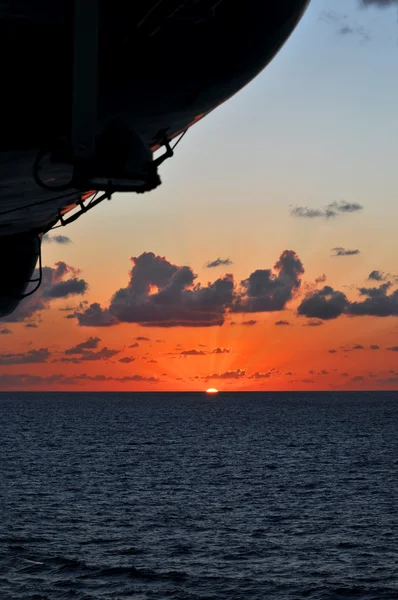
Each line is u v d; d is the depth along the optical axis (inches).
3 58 293.3
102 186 277.4
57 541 1567.4
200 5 306.7
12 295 639.8
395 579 1283.2
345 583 1262.3
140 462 2997.0
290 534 1640.0
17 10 277.9
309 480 2468.0
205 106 364.8
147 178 271.7
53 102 308.8
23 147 333.4
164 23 309.9
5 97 305.9
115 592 1232.2
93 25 257.6
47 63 297.1
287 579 1295.5
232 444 3853.3
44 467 2778.1
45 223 552.1
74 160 263.1
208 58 330.6
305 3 334.0
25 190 422.9
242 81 361.1
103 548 1512.1
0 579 1299.2
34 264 625.9
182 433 4667.8
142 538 1599.4
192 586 1262.3
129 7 296.5
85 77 259.6
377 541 1561.3
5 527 1690.5
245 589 1242.0
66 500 2038.6
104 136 268.4
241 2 316.2
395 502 2020.2
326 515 1847.9
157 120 358.3
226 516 1844.2
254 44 335.9
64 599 1196.5
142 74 323.3
